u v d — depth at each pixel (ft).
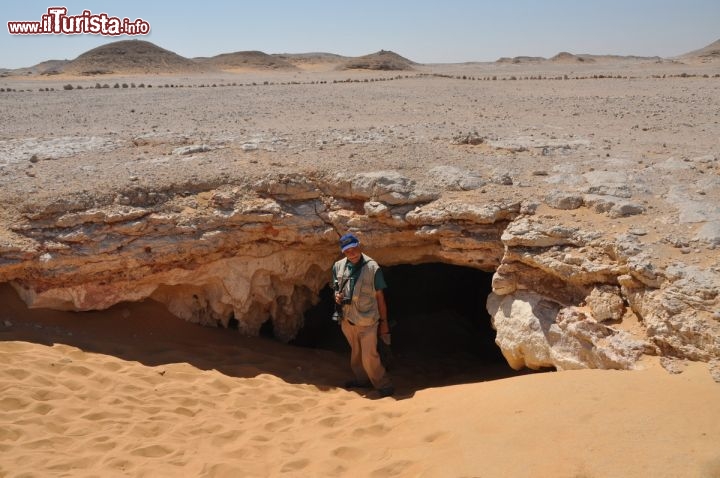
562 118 39.58
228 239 23.47
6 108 52.85
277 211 23.70
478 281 35.37
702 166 24.12
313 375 21.58
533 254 19.86
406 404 17.20
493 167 25.43
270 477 13.96
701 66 139.13
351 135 31.89
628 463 11.34
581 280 18.72
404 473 13.08
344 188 24.34
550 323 18.93
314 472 13.89
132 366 19.90
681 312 15.47
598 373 15.08
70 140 32.71
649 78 80.38
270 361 22.18
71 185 24.11
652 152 27.07
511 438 12.99
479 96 57.82
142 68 178.60
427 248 23.63
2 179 25.04
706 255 17.08
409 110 46.06
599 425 12.62
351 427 15.89
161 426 16.52
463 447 13.19
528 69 167.12
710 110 41.01
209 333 24.02
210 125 38.55
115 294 22.68
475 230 22.21
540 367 19.34
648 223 19.36
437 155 27.25
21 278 21.89
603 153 27.02
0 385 17.54
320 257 24.98
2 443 15.24
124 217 22.81
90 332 21.86
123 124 40.09
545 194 22.21
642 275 16.84
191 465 14.65
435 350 28.91
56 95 69.05
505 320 20.17
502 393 15.43
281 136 32.04
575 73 117.29
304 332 27.94
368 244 23.44
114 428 16.34
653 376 14.55
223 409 17.80
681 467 10.98
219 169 25.66
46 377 18.28
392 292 34.47
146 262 22.63
